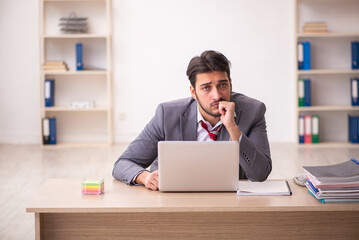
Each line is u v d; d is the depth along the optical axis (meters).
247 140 2.33
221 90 2.33
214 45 6.78
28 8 6.79
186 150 2.19
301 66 6.58
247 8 6.73
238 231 2.13
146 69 6.84
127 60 6.84
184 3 6.74
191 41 6.79
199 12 6.75
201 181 2.21
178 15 6.76
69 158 5.93
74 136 6.97
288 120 6.85
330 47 6.73
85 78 6.91
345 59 6.74
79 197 2.17
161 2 6.75
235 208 2.02
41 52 6.84
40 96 6.61
